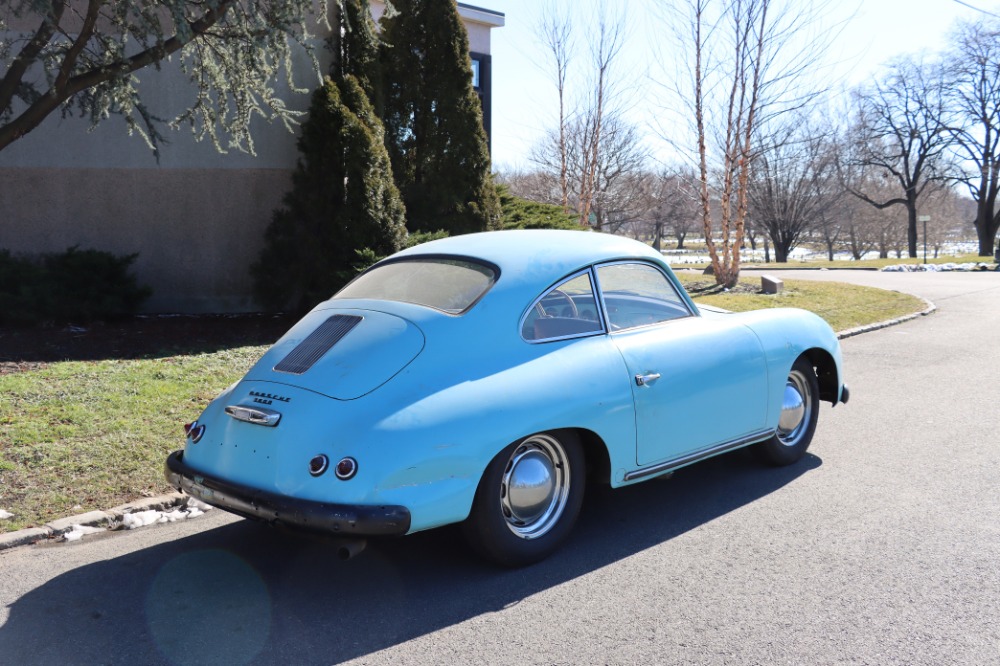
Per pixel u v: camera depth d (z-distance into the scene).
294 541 4.37
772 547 4.15
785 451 5.47
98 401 6.62
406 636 3.28
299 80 11.43
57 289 9.88
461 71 12.14
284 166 11.60
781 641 3.19
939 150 49.31
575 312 4.25
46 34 7.68
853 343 11.23
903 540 4.21
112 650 3.18
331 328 4.05
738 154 21.00
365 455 3.35
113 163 11.46
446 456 3.48
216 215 11.66
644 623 3.36
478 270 4.19
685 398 4.50
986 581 3.71
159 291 11.66
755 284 19.31
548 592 3.68
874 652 3.10
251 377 4.00
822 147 49.75
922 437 6.23
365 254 10.10
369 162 10.42
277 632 3.32
